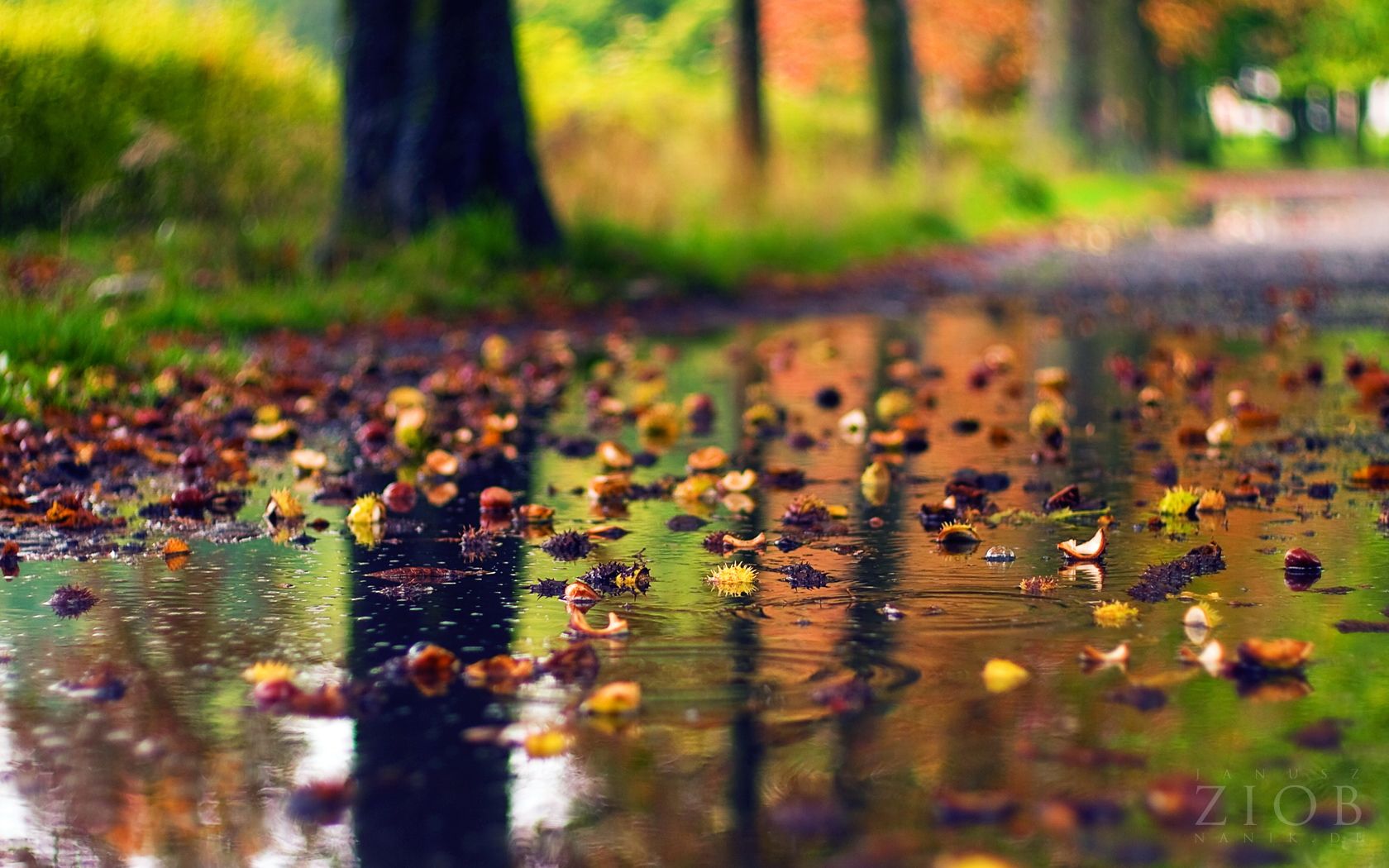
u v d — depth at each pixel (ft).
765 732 13.00
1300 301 59.00
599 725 13.26
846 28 205.67
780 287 70.18
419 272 56.49
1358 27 261.03
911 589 18.12
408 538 21.67
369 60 60.34
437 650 15.01
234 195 66.28
